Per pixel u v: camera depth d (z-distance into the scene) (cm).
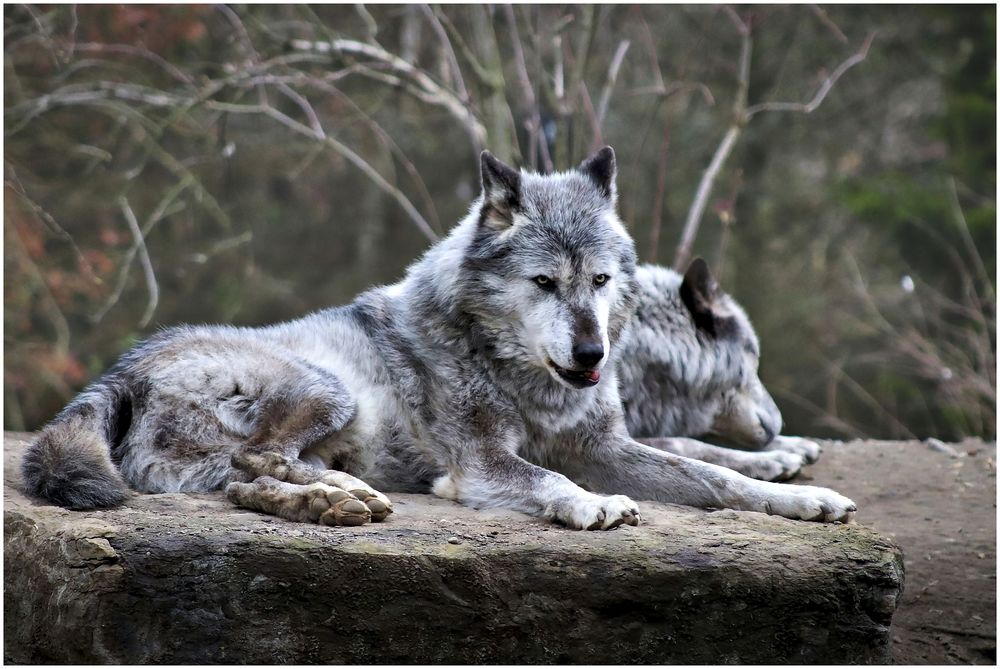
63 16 1462
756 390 977
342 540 623
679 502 752
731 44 2231
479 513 702
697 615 629
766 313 2247
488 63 1419
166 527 624
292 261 2634
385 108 2225
